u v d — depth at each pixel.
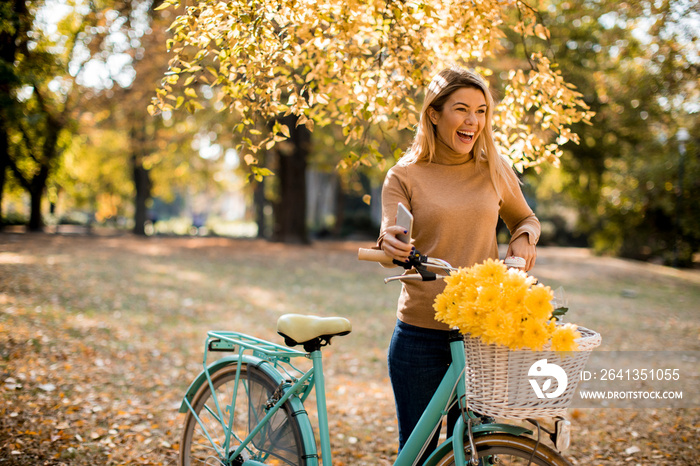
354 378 5.39
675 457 3.43
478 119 2.06
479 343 1.70
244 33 2.60
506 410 1.66
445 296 1.80
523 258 2.01
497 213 2.11
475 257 2.05
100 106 16.53
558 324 1.69
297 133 19.39
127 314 7.34
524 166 2.94
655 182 18.58
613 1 6.81
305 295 10.02
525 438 1.79
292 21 2.66
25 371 4.42
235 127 2.74
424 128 2.12
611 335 7.65
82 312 7.07
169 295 8.97
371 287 11.39
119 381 4.64
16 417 3.51
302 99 2.75
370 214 38.97
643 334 7.77
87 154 25.92
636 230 20.39
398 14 2.64
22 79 7.34
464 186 2.09
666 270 18.02
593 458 3.45
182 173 29.09
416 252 1.83
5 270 9.48
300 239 20.20
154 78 13.84
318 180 39.12
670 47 6.14
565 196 28.00
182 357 5.66
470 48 3.01
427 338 2.04
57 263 11.35
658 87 7.52
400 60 2.92
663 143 18.05
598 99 13.91
